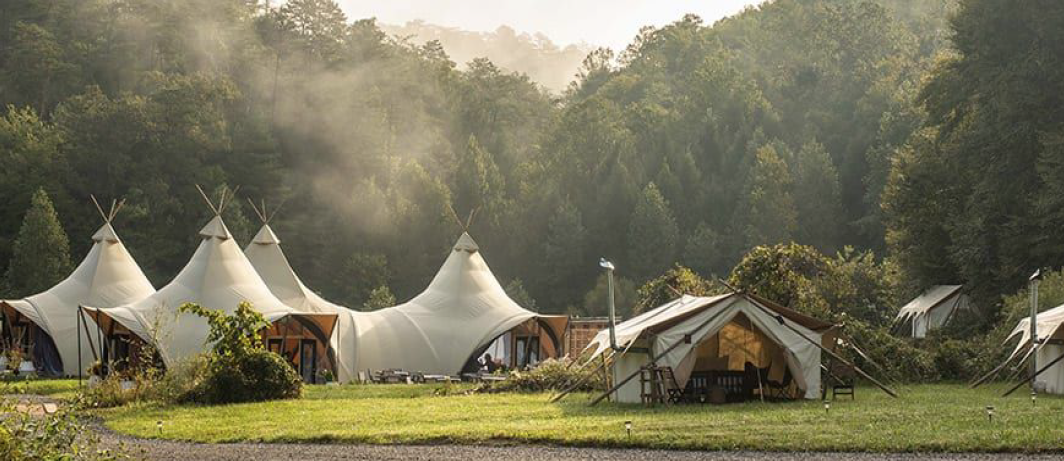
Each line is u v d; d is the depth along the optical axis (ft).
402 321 143.54
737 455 51.24
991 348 112.78
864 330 106.22
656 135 339.57
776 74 402.72
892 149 287.89
